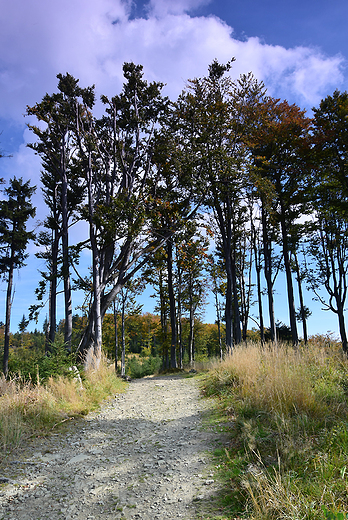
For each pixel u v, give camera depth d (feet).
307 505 8.30
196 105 56.39
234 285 66.13
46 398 24.98
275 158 68.64
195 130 58.39
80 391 30.83
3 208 82.58
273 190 61.62
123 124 55.06
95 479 14.03
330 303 74.08
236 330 61.46
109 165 53.52
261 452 12.93
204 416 21.75
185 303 93.66
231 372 29.76
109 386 37.06
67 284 49.34
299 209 69.36
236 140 59.06
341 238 70.74
